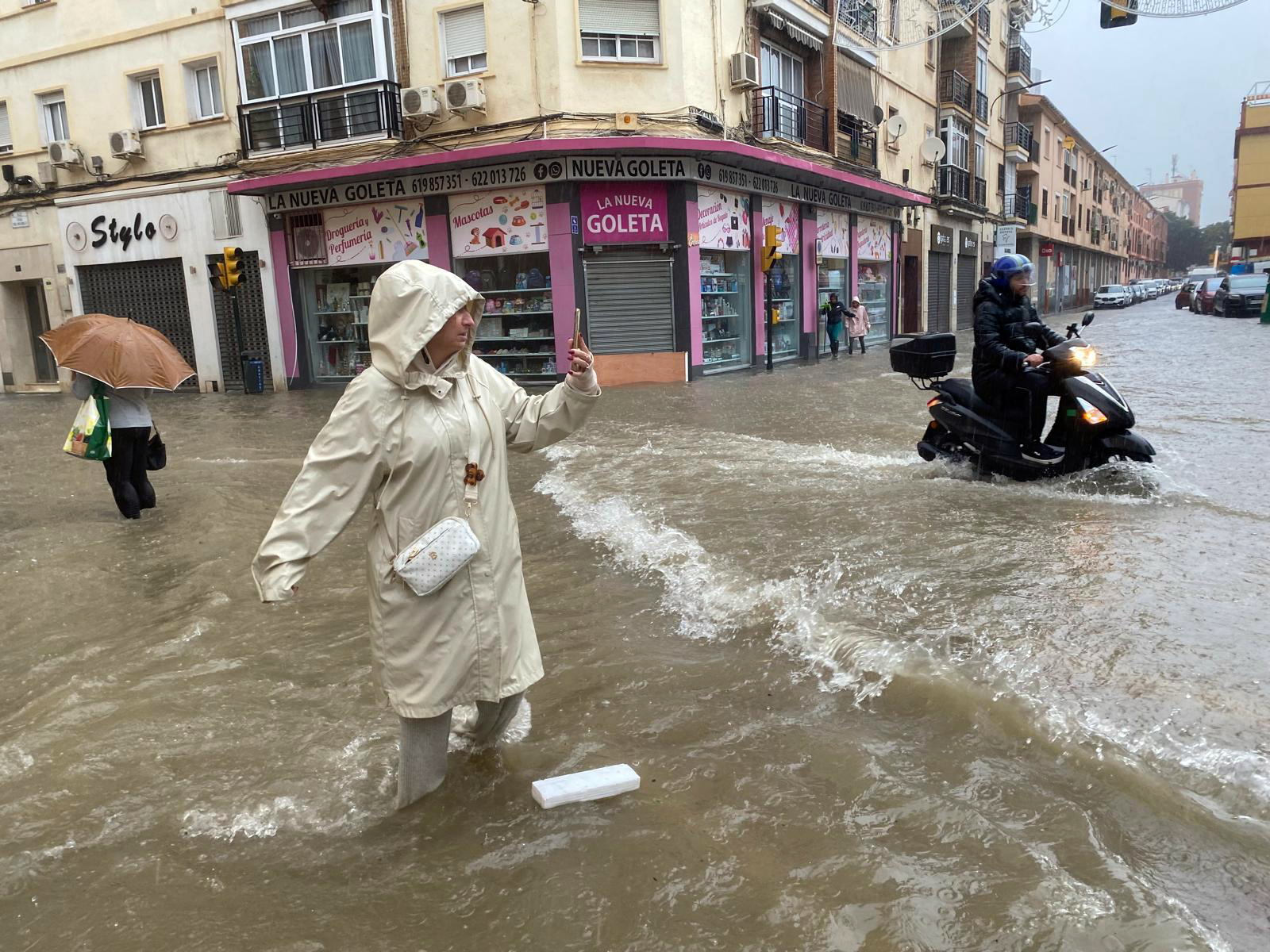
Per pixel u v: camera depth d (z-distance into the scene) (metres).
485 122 17.28
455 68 17.50
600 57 16.89
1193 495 6.07
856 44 23.38
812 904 2.14
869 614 4.05
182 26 19.50
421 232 18.09
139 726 3.42
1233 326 27.02
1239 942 1.92
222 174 19.75
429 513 2.61
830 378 17.00
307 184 18.36
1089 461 6.37
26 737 3.34
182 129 20.02
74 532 6.72
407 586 2.60
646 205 17.20
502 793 2.80
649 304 17.56
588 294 17.31
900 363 7.34
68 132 21.39
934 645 3.62
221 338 20.55
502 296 17.80
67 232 21.58
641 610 4.44
